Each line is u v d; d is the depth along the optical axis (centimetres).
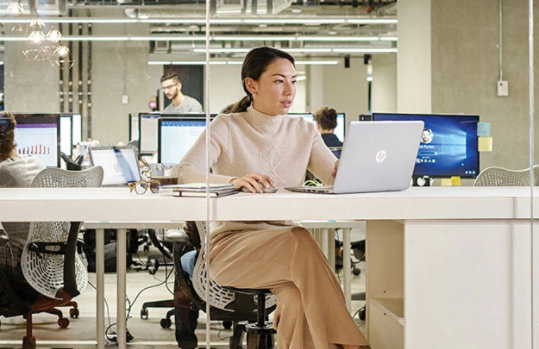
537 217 199
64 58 812
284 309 206
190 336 226
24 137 410
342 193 204
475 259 199
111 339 232
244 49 920
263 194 204
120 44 847
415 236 197
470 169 395
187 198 193
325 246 237
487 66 538
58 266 234
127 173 359
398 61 608
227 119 244
